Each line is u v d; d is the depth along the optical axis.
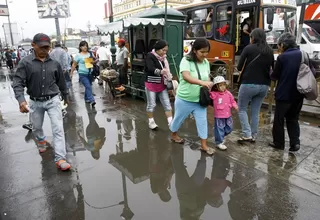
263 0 7.81
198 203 2.76
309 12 12.77
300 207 2.63
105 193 2.96
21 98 3.26
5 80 13.80
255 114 4.19
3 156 3.98
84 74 6.70
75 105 7.09
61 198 2.88
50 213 2.64
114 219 2.52
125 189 3.03
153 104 4.84
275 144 3.99
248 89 3.91
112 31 6.85
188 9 10.13
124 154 3.98
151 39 6.91
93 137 4.71
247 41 8.83
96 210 2.66
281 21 8.30
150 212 2.62
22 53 20.23
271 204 2.69
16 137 4.79
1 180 3.28
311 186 2.97
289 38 3.62
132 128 5.13
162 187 3.07
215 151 3.99
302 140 4.30
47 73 3.35
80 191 3.00
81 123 5.54
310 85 3.40
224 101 3.84
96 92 8.95
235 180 3.17
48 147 4.30
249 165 3.51
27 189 3.07
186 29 10.31
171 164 3.64
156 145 4.29
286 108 3.69
